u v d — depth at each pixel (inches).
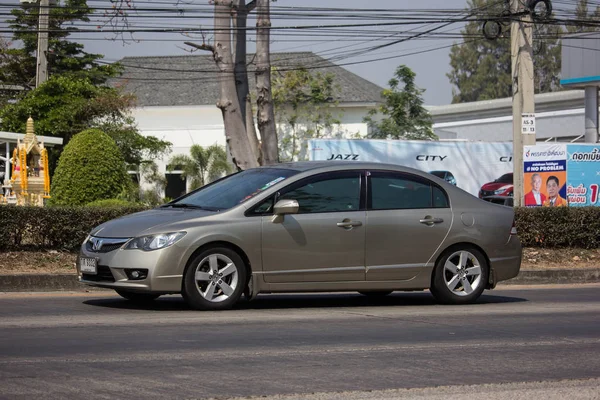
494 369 359.3
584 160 1146.0
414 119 2176.4
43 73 1567.4
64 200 1193.4
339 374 341.1
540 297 662.5
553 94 2426.2
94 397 294.8
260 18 1073.5
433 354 390.3
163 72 2738.7
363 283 552.4
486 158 1716.3
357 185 559.2
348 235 546.0
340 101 2400.3
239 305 568.1
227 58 1032.8
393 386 321.1
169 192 2539.4
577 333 464.1
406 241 563.2
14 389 305.3
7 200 1325.0
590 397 312.3
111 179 1208.2
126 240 504.4
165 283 499.5
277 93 2327.8
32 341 403.5
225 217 518.9
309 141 1593.3
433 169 1676.9
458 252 583.8
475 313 542.6
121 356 369.1
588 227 918.4
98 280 514.6
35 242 719.1
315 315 516.1
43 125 1935.3
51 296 603.2
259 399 296.8
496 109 2564.0
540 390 321.1
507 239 600.1
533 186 1107.3
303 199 541.3
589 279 832.9
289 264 531.5
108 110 1991.9
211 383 319.9
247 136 1078.4
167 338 416.8
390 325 478.6
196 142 2573.8
